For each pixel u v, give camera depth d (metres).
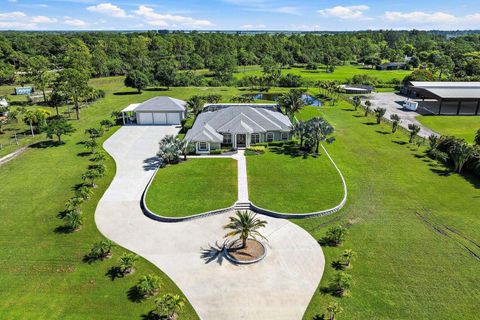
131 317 23.39
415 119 75.88
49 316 23.42
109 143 58.75
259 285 26.39
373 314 23.67
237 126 56.06
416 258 29.58
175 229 33.66
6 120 70.06
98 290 25.81
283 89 116.25
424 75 116.88
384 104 91.62
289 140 59.88
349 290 25.86
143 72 116.25
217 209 36.69
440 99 79.56
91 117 76.88
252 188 41.50
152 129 67.38
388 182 44.09
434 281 26.88
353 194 40.81
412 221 35.28
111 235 32.69
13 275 27.34
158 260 29.17
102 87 116.38
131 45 179.75
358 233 33.12
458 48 185.50
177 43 187.50
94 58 138.75
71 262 28.92
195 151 53.53
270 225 34.38
